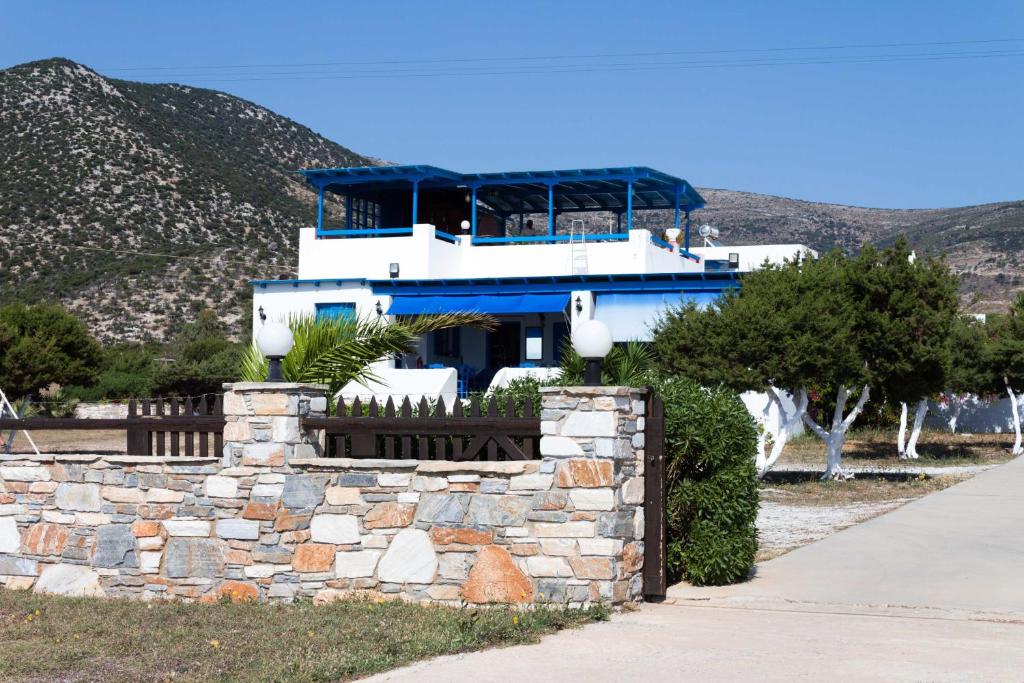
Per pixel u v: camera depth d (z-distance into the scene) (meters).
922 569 11.86
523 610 9.62
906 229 157.00
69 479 11.63
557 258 33.94
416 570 10.27
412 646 8.41
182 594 11.00
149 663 8.31
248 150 112.50
